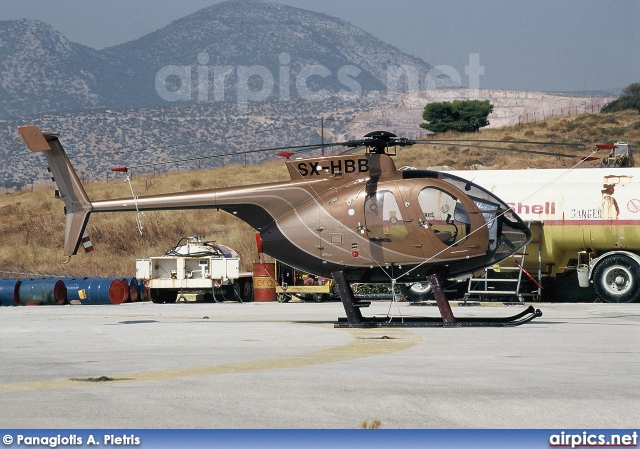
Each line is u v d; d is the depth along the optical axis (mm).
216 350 39406
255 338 45625
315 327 53562
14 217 173750
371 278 53750
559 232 82812
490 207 52125
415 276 53375
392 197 52094
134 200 56969
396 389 26984
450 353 37438
